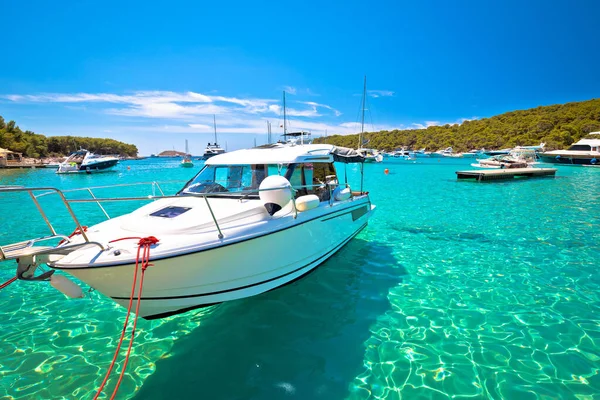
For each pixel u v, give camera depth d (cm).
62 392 314
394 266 629
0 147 7319
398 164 5397
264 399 300
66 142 10738
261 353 368
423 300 490
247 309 465
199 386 320
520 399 296
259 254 397
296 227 450
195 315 452
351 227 677
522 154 3862
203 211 406
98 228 385
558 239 815
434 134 13638
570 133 7550
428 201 1447
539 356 357
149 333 412
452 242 791
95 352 376
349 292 516
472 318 438
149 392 313
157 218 390
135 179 3042
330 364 348
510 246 757
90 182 2806
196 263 339
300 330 412
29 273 292
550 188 1947
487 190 1853
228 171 504
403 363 348
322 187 588
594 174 2945
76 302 500
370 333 405
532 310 457
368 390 310
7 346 387
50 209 1307
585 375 327
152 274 320
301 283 550
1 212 1234
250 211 413
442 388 312
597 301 482
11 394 311
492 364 345
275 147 623
